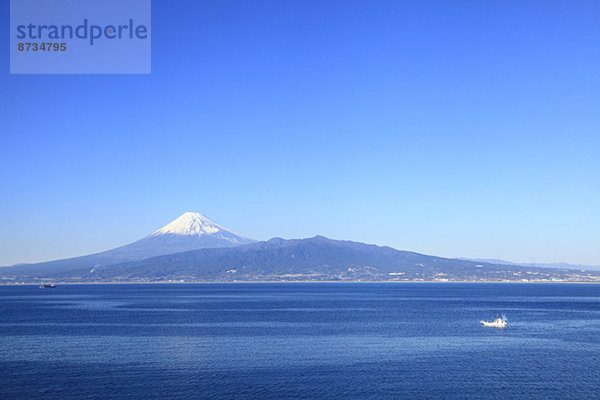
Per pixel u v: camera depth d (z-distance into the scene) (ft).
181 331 430.20
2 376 263.49
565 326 472.85
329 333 415.44
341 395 231.09
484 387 244.01
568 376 264.72
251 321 513.04
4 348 344.49
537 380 256.73
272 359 305.12
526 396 230.68
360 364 291.58
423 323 492.95
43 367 284.20
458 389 240.94
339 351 330.95
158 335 405.18
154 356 314.14
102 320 528.63
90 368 281.33
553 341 377.50
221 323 493.77
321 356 314.14
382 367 284.20
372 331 429.38
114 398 225.76
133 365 289.12
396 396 230.27
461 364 291.99
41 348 343.67
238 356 314.35
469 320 523.70
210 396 228.84
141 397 227.40
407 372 272.72
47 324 490.49
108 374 267.59
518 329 447.83
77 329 446.60
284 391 236.84
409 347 347.36
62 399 224.33
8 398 226.17
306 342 367.45
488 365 289.53
